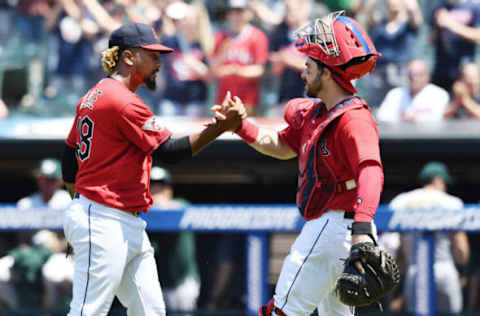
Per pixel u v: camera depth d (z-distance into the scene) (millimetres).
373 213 11078
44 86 30969
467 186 31203
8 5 31125
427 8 28953
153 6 29750
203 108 29531
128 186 12539
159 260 20328
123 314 20031
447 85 28938
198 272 20375
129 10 29969
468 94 28625
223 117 12641
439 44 28797
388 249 20188
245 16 28625
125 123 12242
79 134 12742
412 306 20141
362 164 11289
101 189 12414
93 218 12414
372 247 10977
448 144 28859
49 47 30938
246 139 13625
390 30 28859
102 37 30422
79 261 12586
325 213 12305
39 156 29859
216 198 32281
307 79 12391
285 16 28578
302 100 13500
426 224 20109
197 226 20297
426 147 28953
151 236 20344
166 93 29594
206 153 29312
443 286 20094
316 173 12242
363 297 11148
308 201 12398
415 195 23109
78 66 30719
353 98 12078
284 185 32062
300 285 12320
